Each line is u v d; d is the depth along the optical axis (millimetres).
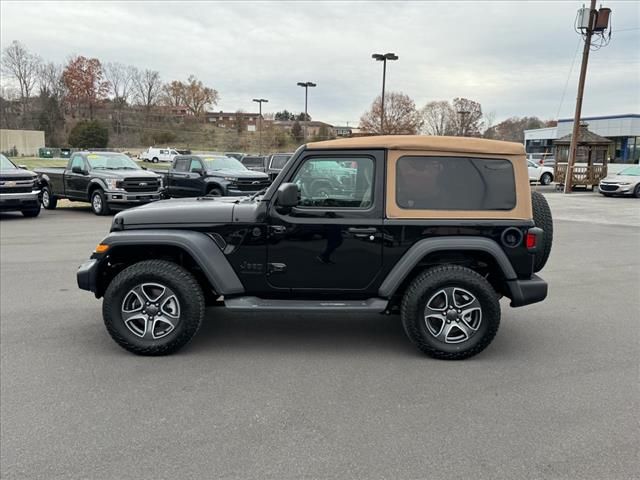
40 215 15352
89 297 6367
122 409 3557
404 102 51500
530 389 3885
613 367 4312
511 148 4449
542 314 5801
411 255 4391
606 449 3072
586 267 8320
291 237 4465
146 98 101062
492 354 4605
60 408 3561
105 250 4492
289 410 3553
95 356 4504
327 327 5363
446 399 3721
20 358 4441
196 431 3271
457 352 4402
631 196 22766
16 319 5500
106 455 3002
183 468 2877
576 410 3555
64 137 85812
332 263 4477
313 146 4461
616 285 7137
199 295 4500
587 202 20500
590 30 23469
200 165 16219
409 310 4391
